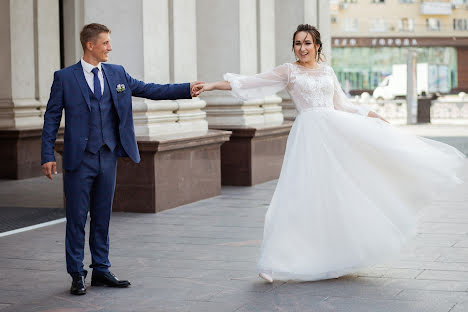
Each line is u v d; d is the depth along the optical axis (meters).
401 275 5.98
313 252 5.80
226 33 12.32
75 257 5.64
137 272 6.27
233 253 6.97
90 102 5.59
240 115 12.38
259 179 12.53
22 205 10.48
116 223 8.70
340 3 63.81
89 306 5.28
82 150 5.56
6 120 13.85
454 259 6.54
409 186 6.00
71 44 15.85
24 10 14.16
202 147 10.56
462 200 10.22
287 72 6.15
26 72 14.23
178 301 5.35
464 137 22.53
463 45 65.00
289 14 15.04
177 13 10.33
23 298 5.52
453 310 4.97
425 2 63.88
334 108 6.36
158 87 5.90
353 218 5.77
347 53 64.81
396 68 42.53
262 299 5.35
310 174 5.88
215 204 10.16
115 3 9.70
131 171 9.45
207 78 12.46
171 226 8.48
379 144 5.93
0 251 7.27
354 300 5.27
